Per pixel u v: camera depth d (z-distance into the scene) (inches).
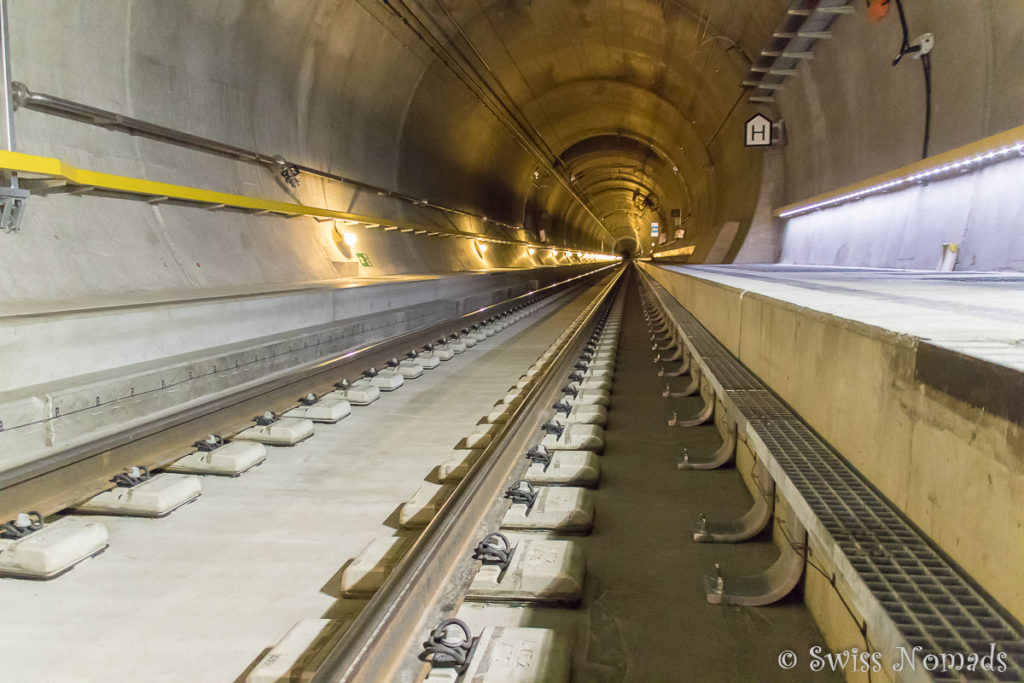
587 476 164.4
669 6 705.6
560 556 113.1
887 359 87.0
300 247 510.3
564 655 86.5
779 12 548.4
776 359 159.6
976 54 384.2
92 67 328.8
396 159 770.2
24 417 170.9
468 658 86.5
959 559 66.2
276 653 90.1
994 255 383.2
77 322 212.5
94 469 161.5
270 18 452.1
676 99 1086.4
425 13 629.3
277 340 310.0
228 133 449.1
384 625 85.4
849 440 103.2
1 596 114.9
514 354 415.5
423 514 139.8
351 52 574.2
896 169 483.5
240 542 135.6
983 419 60.7
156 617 107.1
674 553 128.0
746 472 165.8
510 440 172.7
